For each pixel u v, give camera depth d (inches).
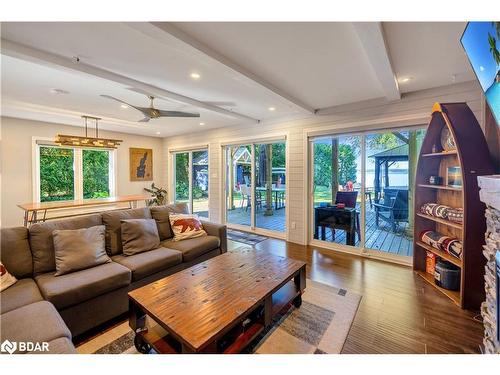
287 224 185.9
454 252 101.0
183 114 136.4
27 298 70.4
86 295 77.2
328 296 102.0
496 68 50.7
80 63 97.7
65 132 217.9
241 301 67.7
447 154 108.1
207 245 125.0
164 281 79.2
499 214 59.7
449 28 73.8
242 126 213.9
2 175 187.3
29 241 88.0
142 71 106.1
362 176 153.6
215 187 239.6
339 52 88.6
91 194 241.8
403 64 98.1
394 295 102.5
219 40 80.8
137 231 109.7
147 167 282.4
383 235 153.4
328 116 162.2
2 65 102.0
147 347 71.1
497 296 57.2
